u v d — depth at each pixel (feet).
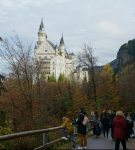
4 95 74.38
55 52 431.84
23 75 80.18
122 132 26.40
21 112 80.79
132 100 183.83
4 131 51.26
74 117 136.98
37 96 93.66
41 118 82.89
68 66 500.33
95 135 41.83
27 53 76.64
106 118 41.96
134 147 30.89
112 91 140.56
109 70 245.65
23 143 30.22
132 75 182.70
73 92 166.50
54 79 265.95
